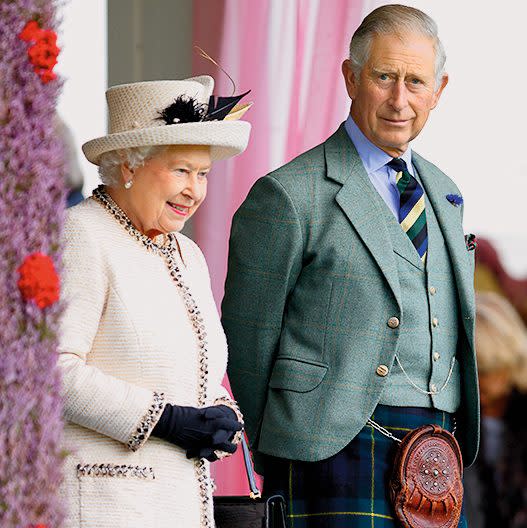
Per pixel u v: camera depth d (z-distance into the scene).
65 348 12.64
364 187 16.42
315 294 16.06
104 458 12.79
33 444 9.90
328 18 21.02
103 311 13.05
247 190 21.25
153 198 13.33
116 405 12.67
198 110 13.47
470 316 16.50
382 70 16.27
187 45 21.78
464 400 16.75
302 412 15.85
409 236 16.41
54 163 10.03
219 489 21.27
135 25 22.02
